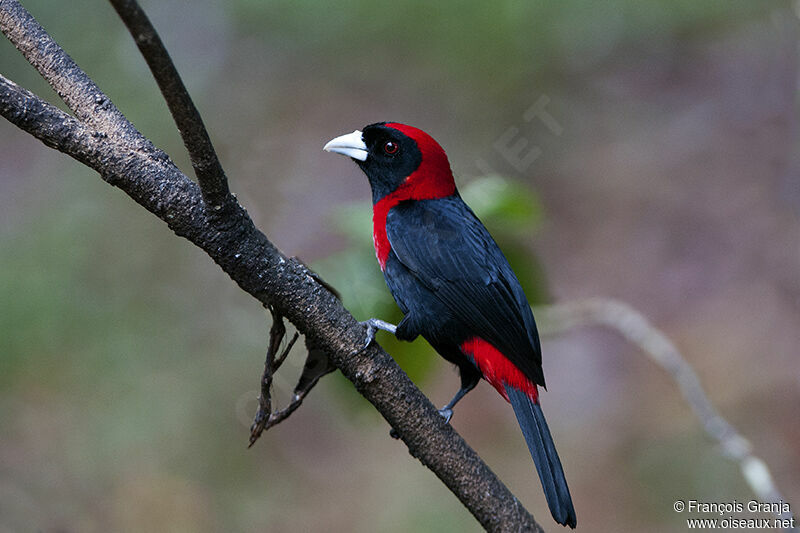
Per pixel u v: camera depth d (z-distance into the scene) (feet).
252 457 39.34
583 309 26.45
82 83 15.15
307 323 15.89
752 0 52.16
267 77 53.47
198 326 42.91
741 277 45.09
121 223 45.80
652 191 48.91
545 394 42.98
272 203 47.06
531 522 16.99
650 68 53.16
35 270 43.52
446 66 52.24
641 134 51.75
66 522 36.01
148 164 14.71
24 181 47.62
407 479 39.34
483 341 21.74
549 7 51.44
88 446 38.75
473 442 41.47
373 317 22.89
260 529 37.50
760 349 41.91
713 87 52.54
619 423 41.22
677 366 25.34
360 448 40.57
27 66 48.32
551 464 19.98
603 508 38.50
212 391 40.55
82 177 47.34
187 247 45.44
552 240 48.14
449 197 24.53
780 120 50.11
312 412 40.96
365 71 53.21
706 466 38.22
